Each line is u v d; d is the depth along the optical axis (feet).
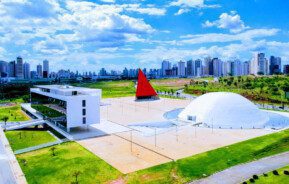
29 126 293.23
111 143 222.48
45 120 295.07
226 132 250.98
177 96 574.15
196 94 607.37
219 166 172.04
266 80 629.51
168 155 191.93
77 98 254.68
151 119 323.37
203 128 266.77
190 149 204.03
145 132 256.32
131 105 442.09
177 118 314.76
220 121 275.18
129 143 221.87
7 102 488.02
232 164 175.01
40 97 324.39
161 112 373.81
